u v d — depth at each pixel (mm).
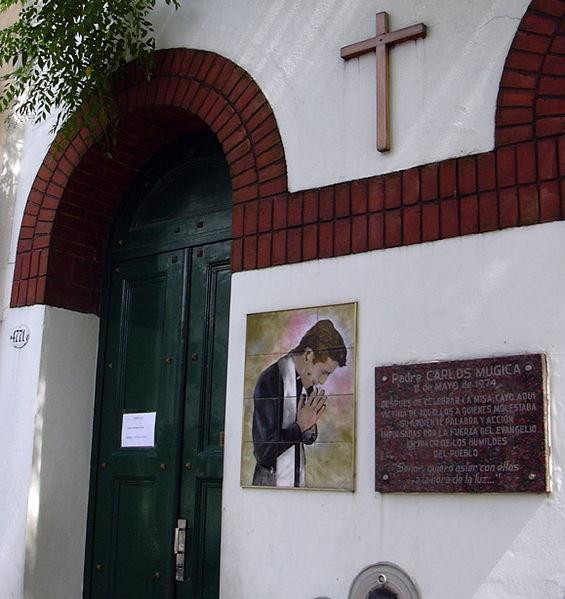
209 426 4980
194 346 5168
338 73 4355
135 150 5594
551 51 3725
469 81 3920
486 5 3939
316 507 3992
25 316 5582
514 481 3439
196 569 4820
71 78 5234
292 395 4164
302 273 4258
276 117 4539
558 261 3521
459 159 3871
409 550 3686
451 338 3736
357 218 4129
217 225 5262
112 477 5402
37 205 5715
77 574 5379
